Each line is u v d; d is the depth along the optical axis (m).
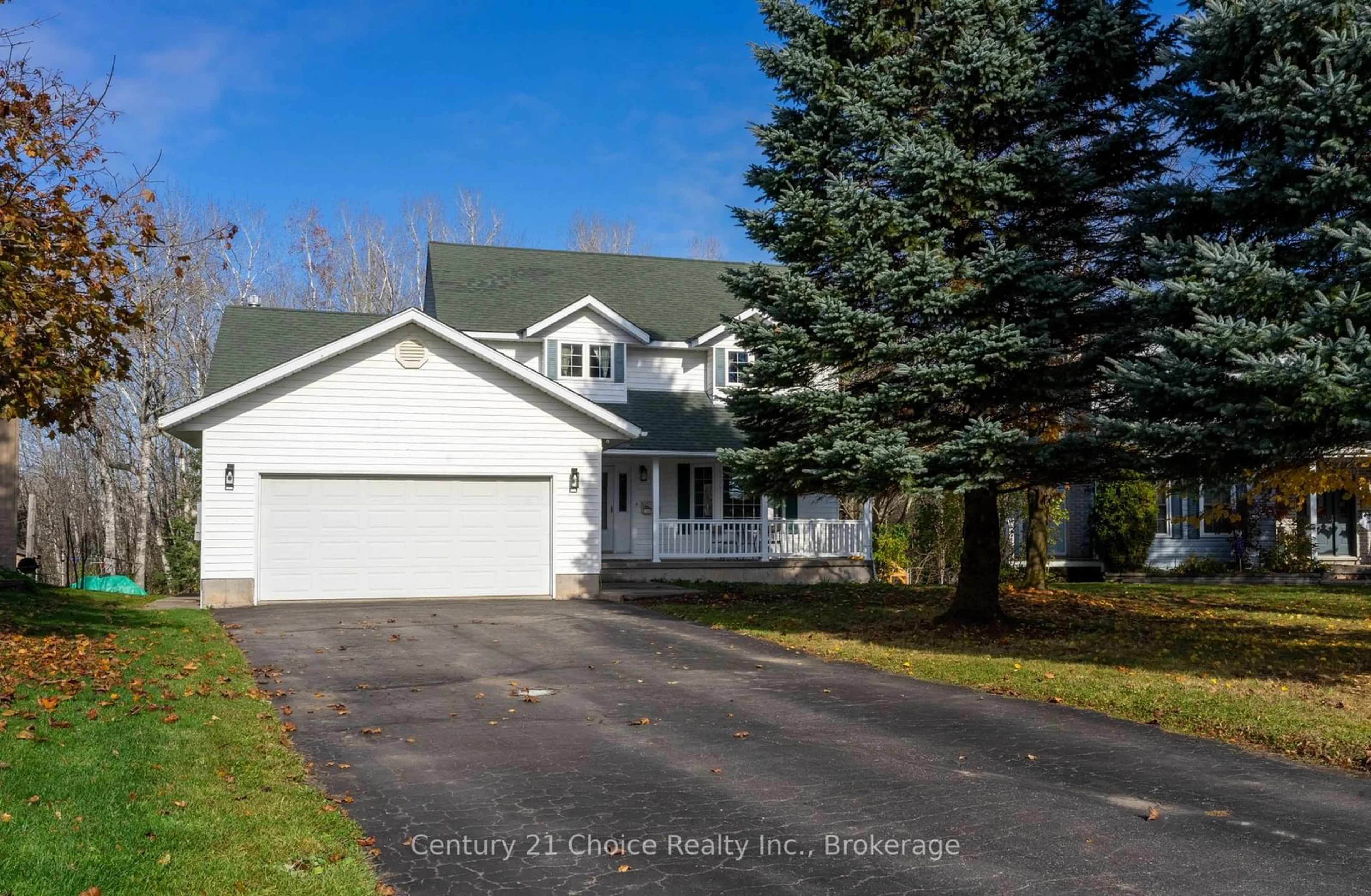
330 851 5.78
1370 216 10.12
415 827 6.39
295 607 17.94
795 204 13.87
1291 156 10.19
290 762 7.70
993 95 13.49
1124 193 12.61
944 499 26.81
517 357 24.53
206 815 6.16
